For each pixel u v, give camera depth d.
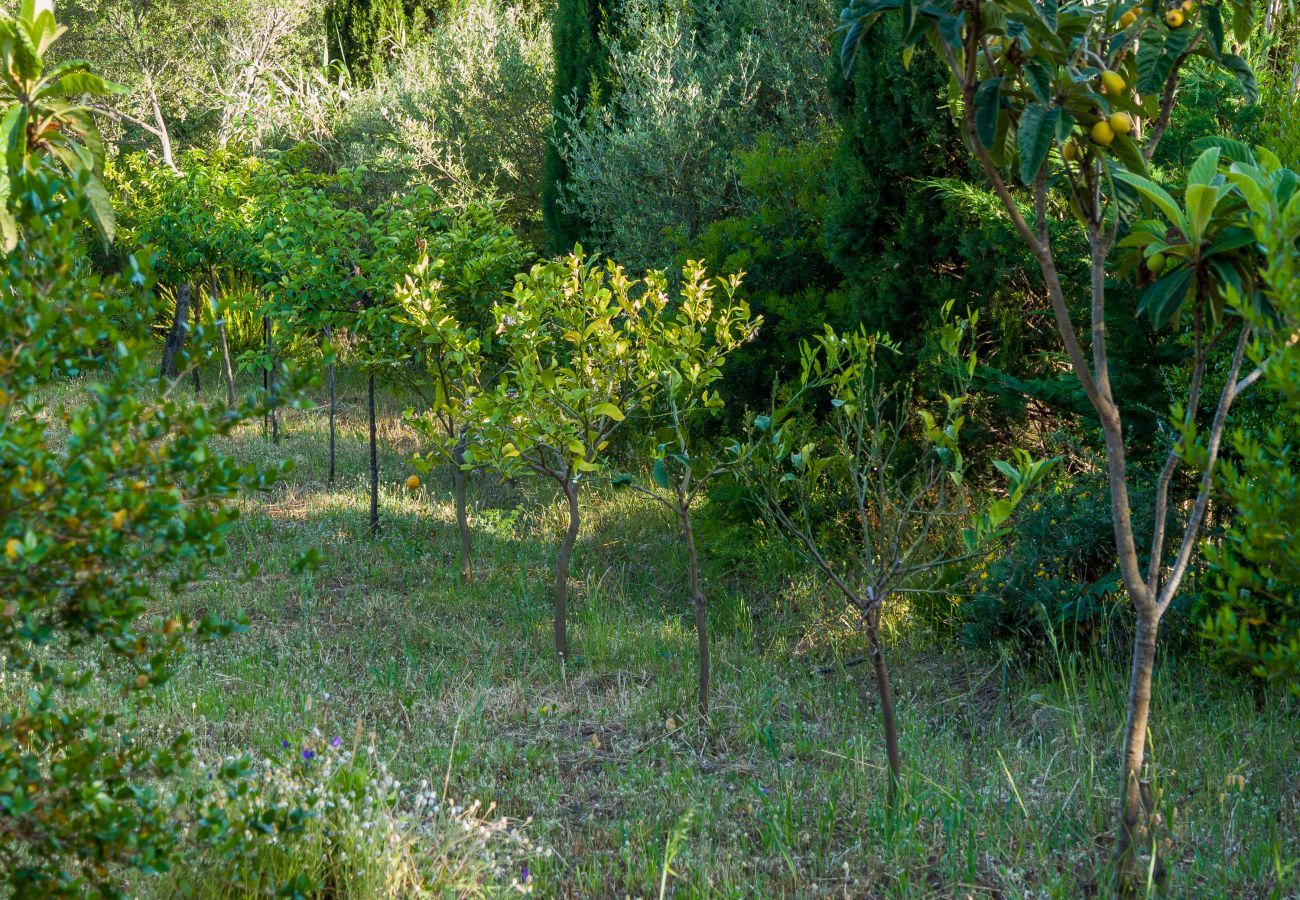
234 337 13.61
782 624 6.19
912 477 6.52
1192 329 4.92
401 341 6.90
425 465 6.05
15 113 2.95
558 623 5.62
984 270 6.38
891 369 6.80
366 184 14.39
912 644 5.72
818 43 9.59
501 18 15.09
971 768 4.30
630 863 3.46
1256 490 2.82
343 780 3.48
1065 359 5.80
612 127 10.45
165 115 18.62
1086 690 4.85
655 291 5.67
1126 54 3.18
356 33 20.64
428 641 5.92
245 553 7.36
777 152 8.41
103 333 2.22
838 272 7.95
